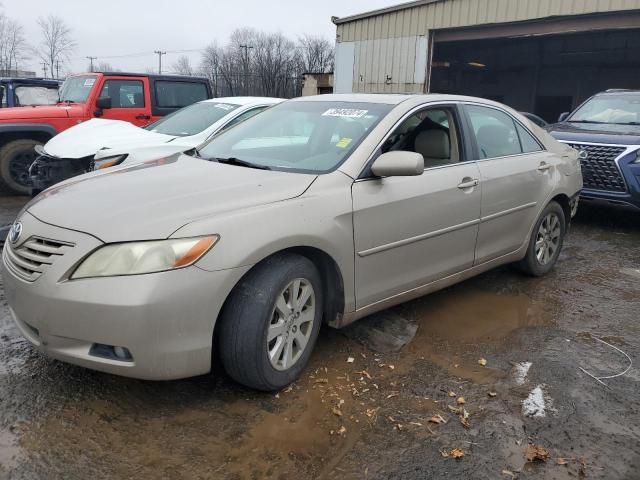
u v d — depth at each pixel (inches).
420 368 131.3
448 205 149.1
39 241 107.7
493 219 167.2
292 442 102.1
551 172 192.2
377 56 711.7
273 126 159.2
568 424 111.4
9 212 285.4
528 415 114.0
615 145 277.7
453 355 138.5
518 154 183.3
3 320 147.2
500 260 177.8
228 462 96.1
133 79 364.5
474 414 113.6
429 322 157.6
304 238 115.3
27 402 110.4
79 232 103.5
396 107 147.8
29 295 103.6
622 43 799.1
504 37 603.2
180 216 105.4
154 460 95.7
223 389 118.3
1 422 104.0
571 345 147.2
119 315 97.0
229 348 109.7
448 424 109.8
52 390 115.0
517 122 189.2
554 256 202.7
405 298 146.2
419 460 98.9
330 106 158.4
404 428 107.9
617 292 189.5
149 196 114.5
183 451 98.3
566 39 849.5
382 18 697.0
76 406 110.0
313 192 122.1
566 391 123.8
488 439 105.6
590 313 169.9
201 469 94.1
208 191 116.8
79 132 280.8
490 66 949.8
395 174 128.3
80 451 97.2
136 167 142.9
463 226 155.6
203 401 113.7
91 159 255.8
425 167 149.5
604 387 126.4
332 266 125.3
